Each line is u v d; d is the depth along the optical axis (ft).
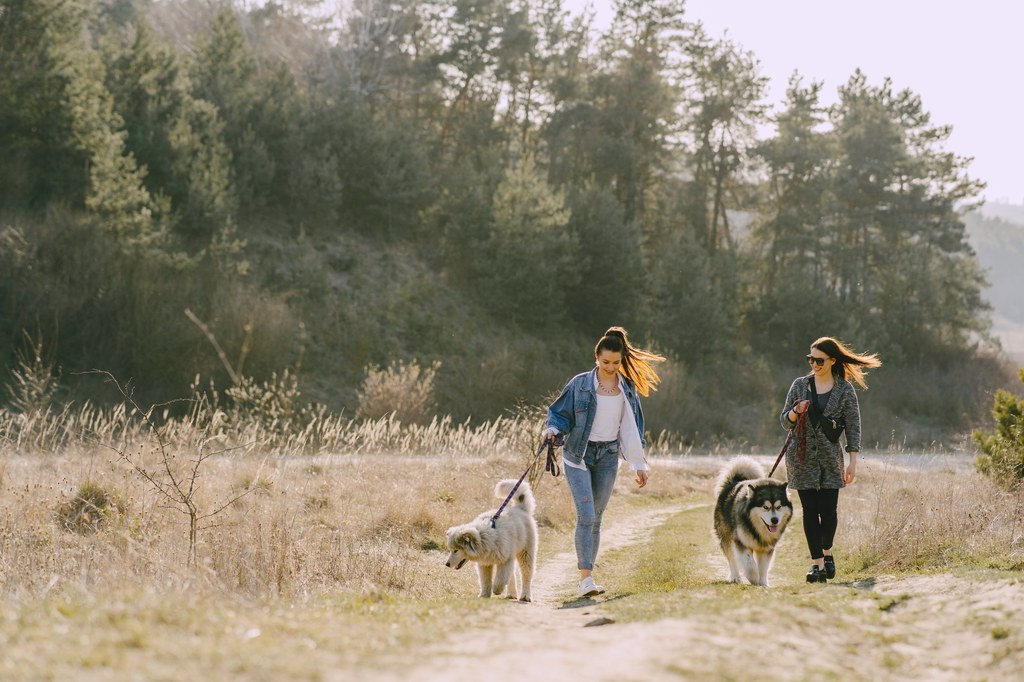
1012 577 17.11
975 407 143.54
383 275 115.55
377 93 148.97
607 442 22.15
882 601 16.43
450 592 24.61
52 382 77.56
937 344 163.22
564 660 11.14
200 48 121.80
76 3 98.17
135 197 91.04
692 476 66.85
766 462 66.54
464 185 125.39
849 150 163.22
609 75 150.51
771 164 160.45
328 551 24.82
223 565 20.99
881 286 164.04
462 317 114.93
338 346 100.42
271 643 11.15
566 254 120.37
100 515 29.09
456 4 149.59
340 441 48.73
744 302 152.76
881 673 12.05
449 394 100.32
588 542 21.53
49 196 92.68
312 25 147.95
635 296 127.34
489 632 13.53
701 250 136.15
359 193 121.60
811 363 22.41
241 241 100.27
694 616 14.10
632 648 11.85
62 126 92.27
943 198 168.45
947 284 170.30
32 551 23.00
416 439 51.08
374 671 10.13
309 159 114.52
